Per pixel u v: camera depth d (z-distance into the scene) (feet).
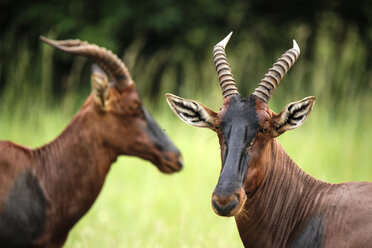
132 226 102.22
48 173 66.23
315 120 144.77
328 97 151.23
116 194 119.65
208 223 101.14
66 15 192.54
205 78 167.84
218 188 50.98
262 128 54.03
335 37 189.57
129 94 69.87
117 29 196.34
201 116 57.52
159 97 190.80
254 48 185.68
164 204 113.39
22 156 65.67
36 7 194.59
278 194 57.00
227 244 90.89
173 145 72.33
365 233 50.80
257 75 183.11
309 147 132.98
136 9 193.77
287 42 198.59
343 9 203.31
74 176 67.21
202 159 129.18
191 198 115.03
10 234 63.05
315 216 54.65
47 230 65.21
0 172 63.67
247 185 53.47
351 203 53.11
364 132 136.77
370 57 190.29
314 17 204.23
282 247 56.34
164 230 95.20
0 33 199.21
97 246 90.07
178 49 192.75
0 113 167.53
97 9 194.08
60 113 163.94
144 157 71.41
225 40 62.08
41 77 182.19
